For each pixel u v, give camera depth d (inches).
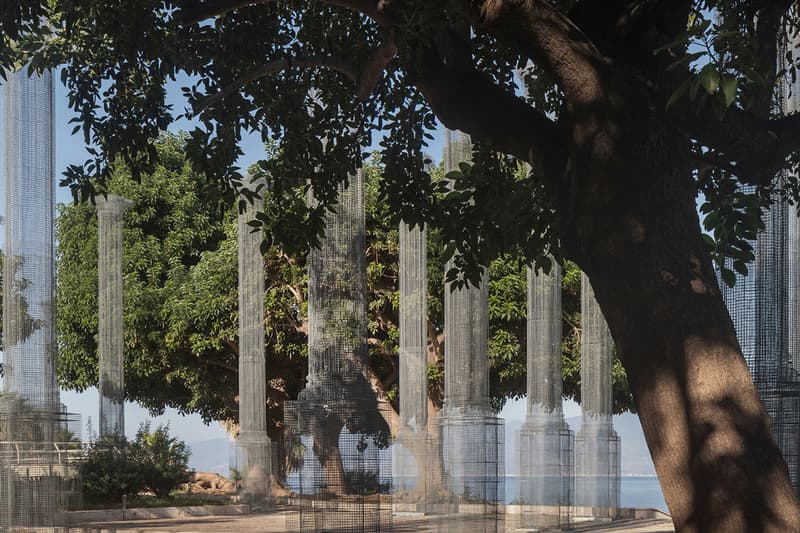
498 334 1064.8
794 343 229.9
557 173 225.8
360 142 358.6
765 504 177.5
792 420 211.8
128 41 328.8
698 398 186.1
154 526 701.9
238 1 290.0
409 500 785.6
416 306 825.5
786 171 255.3
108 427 887.7
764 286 222.7
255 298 943.7
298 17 353.7
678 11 212.7
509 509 711.7
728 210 235.3
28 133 467.8
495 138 239.6
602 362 749.9
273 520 782.5
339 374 342.6
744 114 219.8
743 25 240.7
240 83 319.0
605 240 200.4
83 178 358.3
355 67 307.0
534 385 661.9
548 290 675.4
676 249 195.8
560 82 210.7
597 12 222.7
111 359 893.8
